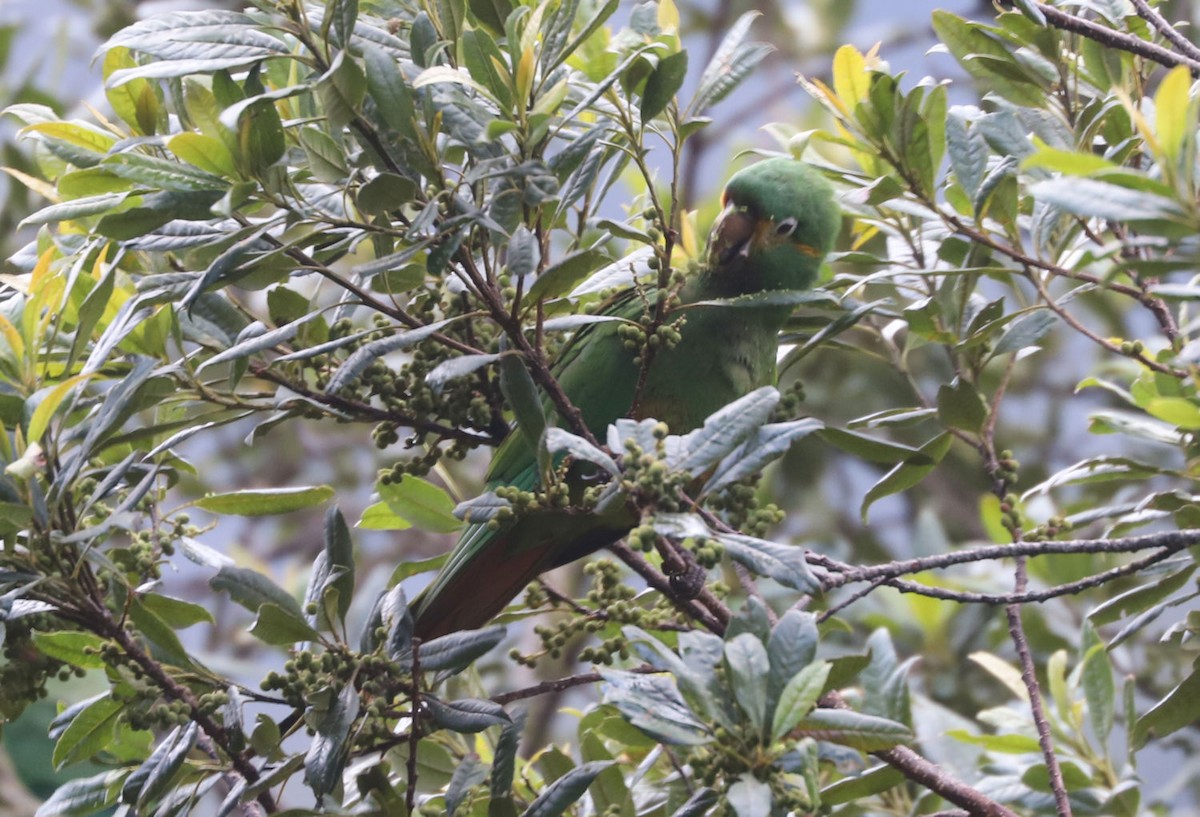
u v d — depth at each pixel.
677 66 5.87
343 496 15.12
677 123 6.29
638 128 6.30
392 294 6.47
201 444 15.56
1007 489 7.21
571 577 12.70
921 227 7.77
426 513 7.44
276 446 15.09
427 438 7.19
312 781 5.40
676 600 6.91
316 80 5.26
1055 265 6.52
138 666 5.77
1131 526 7.34
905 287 7.60
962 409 7.12
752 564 4.82
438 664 5.70
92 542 5.54
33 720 12.06
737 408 5.16
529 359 5.82
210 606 15.50
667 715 4.95
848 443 7.03
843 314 7.43
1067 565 10.66
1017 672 8.84
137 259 6.57
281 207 5.68
